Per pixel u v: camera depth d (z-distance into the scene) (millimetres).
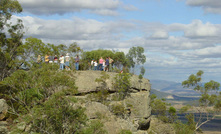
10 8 30438
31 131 16141
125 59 51406
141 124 31094
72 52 32875
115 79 31125
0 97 20094
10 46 29797
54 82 17125
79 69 34312
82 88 27484
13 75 18516
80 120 17312
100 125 18750
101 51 50938
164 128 36406
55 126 16531
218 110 57094
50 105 15734
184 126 43094
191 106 59062
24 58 27875
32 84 18562
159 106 49000
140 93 32906
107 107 26922
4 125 17734
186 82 62688
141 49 54375
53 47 31297
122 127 25672
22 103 18078
